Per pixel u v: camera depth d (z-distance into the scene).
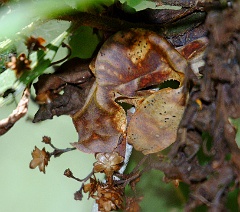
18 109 0.50
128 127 0.48
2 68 0.51
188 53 0.48
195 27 0.49
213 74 0.45
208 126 0.46
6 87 0.50
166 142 0.48
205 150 0.46
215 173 0.46
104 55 0.48
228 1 0.45
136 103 0.48
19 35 0.48
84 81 0.50
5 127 0.49
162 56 0.48
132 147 0.51
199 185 0.46
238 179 0.46
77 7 0.47
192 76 0.47
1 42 0.49
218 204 0.46
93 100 0.49
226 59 0.45
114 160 0.49
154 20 0.49
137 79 0.48
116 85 0.48
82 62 0.50
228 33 0.45
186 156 0.47
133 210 0.51
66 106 0.50
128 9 0.49
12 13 0.41
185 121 0.47
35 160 0.50
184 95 0.47
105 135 0.49
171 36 0.49
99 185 0.50
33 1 0.44
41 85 0.50
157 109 0.48
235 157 0.45
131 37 0.48
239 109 0.46
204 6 0.46
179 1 0.48
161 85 0.50
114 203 0.50
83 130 0.50
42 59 0.50
